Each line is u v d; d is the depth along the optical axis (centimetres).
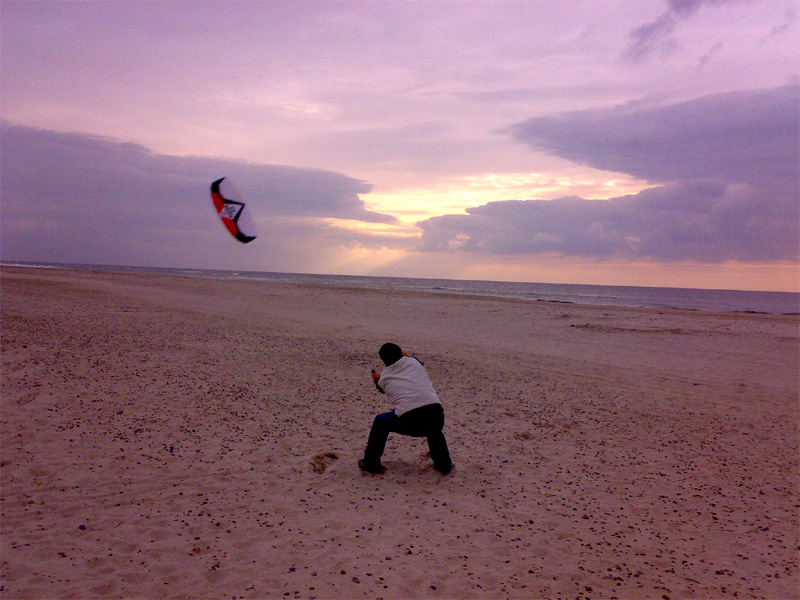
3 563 333
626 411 812
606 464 580
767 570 368
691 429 728
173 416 665
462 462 570
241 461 538
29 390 722
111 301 2108
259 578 333
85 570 333
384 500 466
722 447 653
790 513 466
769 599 330
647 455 615
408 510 447
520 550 385
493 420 734
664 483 530
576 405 837
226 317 1792
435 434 528
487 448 620
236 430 632
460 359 1190
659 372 1161
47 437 568
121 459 524
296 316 1980
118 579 325
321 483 497
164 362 956
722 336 1773
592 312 2556
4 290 2238
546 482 523
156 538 379
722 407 860
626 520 444
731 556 387
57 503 425
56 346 1021
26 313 1503
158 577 330
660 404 866
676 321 2241
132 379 822
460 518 436
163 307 1998
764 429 738
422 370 545
